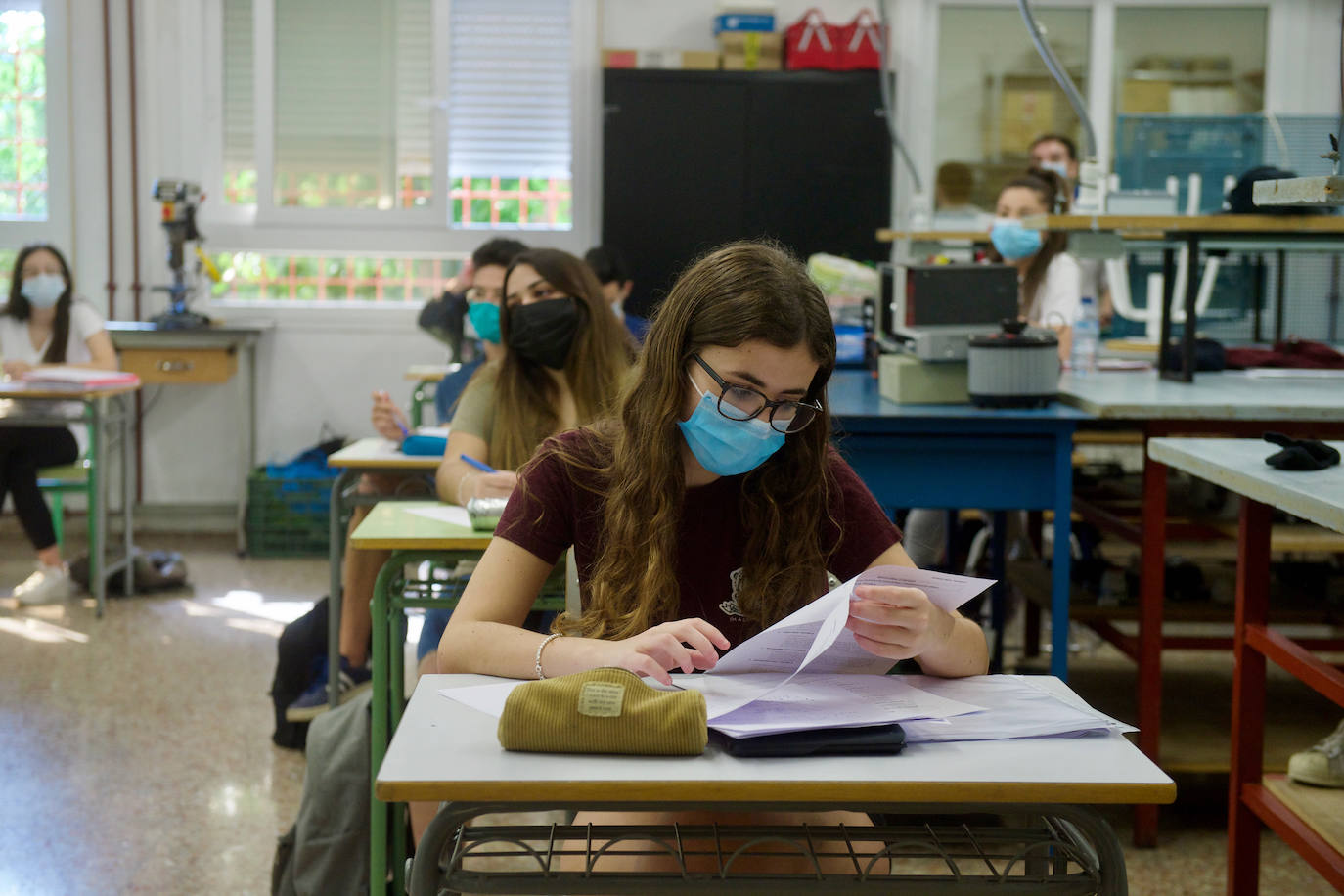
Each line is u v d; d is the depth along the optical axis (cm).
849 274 438
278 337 552
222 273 558
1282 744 262
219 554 517
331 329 554
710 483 140
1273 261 471
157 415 549
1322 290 473
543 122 558
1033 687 124
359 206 555
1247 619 183
